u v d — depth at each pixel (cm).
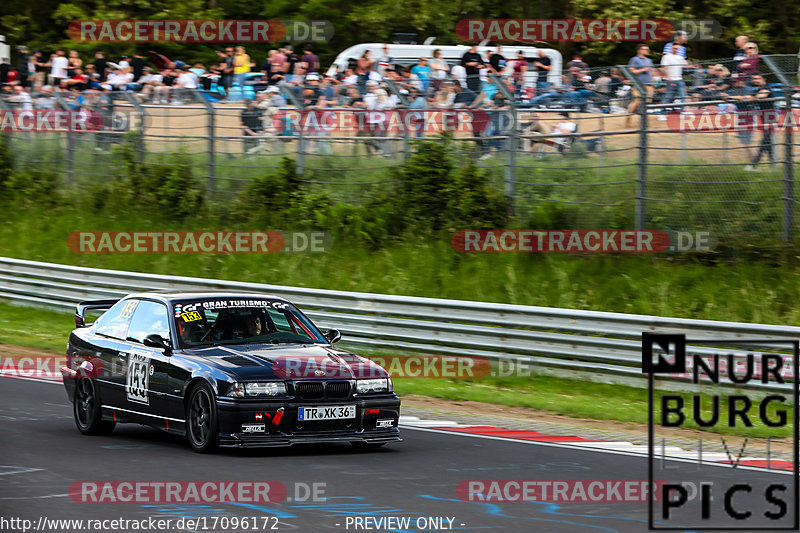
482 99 7106
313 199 7731
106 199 8775
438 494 2644
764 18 12088
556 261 6562
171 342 3441
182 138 8494
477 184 7181
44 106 9156
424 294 6694
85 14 13912
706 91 6038
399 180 7494
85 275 7012
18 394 4541
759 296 5741
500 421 4144
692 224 6225
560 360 5112
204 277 7569
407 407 4506
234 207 8094
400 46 9131
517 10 13088
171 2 13500
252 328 3566
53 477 2783
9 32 14175
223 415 3117
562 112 6688
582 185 6712
